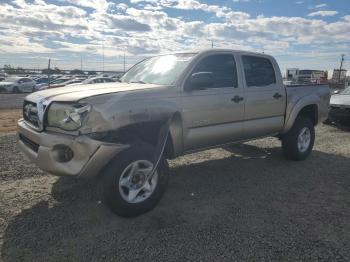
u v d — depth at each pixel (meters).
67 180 5.14
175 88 4.51
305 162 6.55
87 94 3.84
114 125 3.76
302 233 3.65
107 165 3.84
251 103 5.54
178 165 6.21
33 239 3.46
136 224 3.82
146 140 4.34
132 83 4.86
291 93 6.30
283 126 6.24
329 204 4.48
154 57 5.65
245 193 4.84
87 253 3.22
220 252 3.26
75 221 3.86
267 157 6.88
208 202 4.48
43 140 3.79
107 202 3.80
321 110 6.96
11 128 10.48
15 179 5.17
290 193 4.87
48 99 3.95
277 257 3.19
